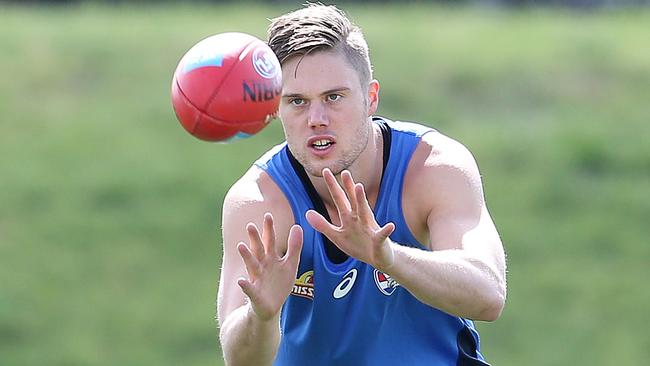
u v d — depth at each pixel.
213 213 48.19
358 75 16.05
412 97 60.03
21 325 41.28
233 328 15.63
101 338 40.53
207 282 43.69
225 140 15.36
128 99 59.59
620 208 49.09
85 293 43.12
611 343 39.66
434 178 16.92
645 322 40.91
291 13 16.20
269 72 15.20
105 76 62.12
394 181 17.05
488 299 15.59
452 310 15.59
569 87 62.06
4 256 45.31
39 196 49.66
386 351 17.70
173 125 56.47
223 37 15.34
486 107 59.78
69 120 57.09
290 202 17.16
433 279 15.18
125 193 49.75
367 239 14.57
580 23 74.94
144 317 41.47
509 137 55.88
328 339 17.72
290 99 15.98
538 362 38.72
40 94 60.00
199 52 15.23
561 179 51.41
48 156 53.28
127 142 54.53
